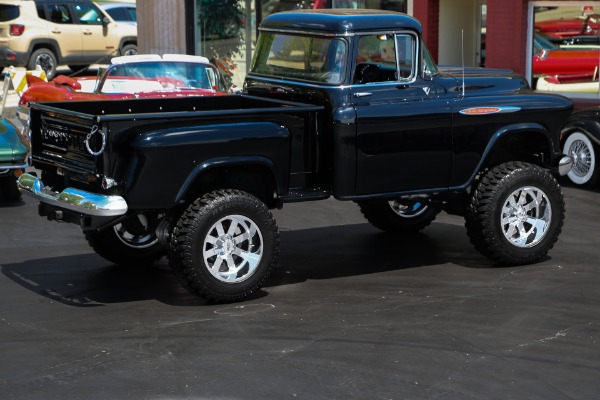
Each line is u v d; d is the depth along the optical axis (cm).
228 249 845
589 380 680
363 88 909
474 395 655
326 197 910
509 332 776
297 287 906
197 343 754
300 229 1145
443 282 919
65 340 762
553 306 842
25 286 911
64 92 1459
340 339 761
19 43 2489
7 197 1296
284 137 866
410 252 1036
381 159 919
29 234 1116
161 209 855
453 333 774
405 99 928
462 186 963
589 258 1002
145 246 989
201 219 827
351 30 904
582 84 1648
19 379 683
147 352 735
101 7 2753
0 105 2052
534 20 1681
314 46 930
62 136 859
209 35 2027
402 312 828
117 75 1441
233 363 711
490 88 979
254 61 1009
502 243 956
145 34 2016
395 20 923
